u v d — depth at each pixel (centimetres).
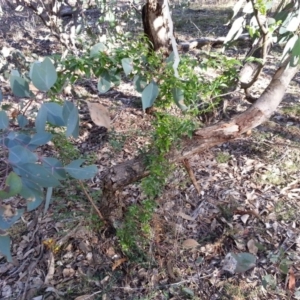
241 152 252
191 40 433
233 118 138
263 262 171
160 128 132
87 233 177
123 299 157
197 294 159
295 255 175
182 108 121
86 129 274
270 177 228
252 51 180
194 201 206
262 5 138
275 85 141
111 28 338
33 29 501
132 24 407
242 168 236
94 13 455
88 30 320
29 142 63
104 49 117
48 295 160
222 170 234
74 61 118
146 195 166
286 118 293
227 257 167
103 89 116
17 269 174
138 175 152
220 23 518
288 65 136
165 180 158
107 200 164
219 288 161
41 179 59
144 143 234
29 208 62
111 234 174
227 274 166
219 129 137
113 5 341
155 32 248
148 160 147
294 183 223
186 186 214
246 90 205
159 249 167
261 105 137
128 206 181
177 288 160
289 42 131
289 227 192
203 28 499
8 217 58
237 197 211
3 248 58
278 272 166
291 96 329
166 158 143
